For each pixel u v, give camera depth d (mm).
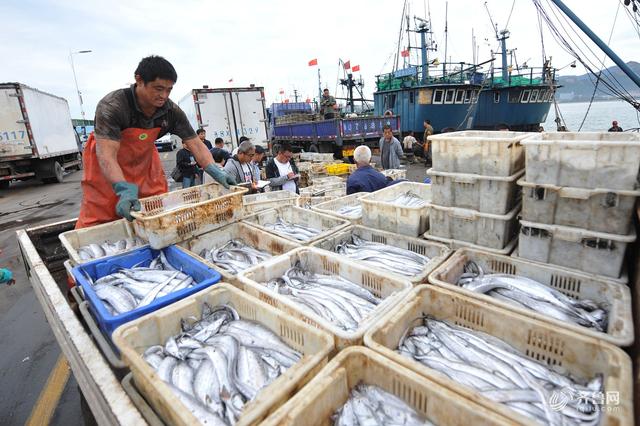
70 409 3078
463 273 2559
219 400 1567
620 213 1985
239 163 6465
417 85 18875
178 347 1892
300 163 11250
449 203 2742
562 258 2246
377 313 1882
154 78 2820
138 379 1565
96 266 2703
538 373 1670
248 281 2285
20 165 14023
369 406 1510
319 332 1680
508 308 1886
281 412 1301
